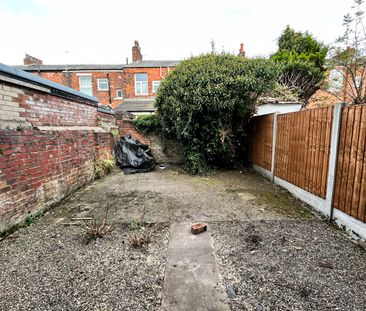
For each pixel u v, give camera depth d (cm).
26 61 1584
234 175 550
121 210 320
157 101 617
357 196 235
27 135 283
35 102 321
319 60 942
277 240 232
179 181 493
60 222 280
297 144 372
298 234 246
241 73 493
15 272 180
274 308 144
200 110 511
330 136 282
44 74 1435
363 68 532
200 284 166
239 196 386
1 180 238
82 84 1474
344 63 545
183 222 279
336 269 183
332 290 159
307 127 340
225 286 164
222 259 198
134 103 1316
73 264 191
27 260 196
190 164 582
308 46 1034
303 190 351
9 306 145
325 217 291
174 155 735
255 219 288
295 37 1058
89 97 520
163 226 268
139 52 1636
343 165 259
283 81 908
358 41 511
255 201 359
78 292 158
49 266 188
